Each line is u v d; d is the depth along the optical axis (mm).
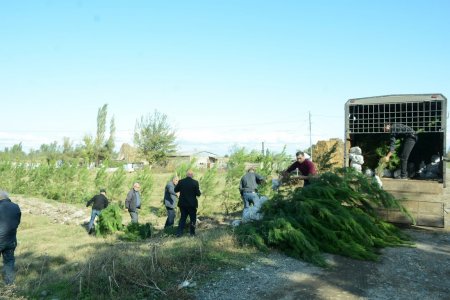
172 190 13258
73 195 24203
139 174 20172
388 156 10789
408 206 9820
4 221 7117
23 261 8727
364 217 8500
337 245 7766
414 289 6027
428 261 7438
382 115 11461
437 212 9547
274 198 9109
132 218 13797
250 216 9094
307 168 9883
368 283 6250
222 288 5941
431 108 10922
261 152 17844
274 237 7781
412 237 9234
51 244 11188
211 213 16578
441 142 10938
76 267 7547
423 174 11062
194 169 18047
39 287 6355
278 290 5895
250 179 12867
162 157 50594
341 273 6719
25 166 29422
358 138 12055
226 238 8125
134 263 6336
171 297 5547
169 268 6504
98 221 12875
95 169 27750
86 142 56719
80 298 5680
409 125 11141
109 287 5816
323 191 8750
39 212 18969
